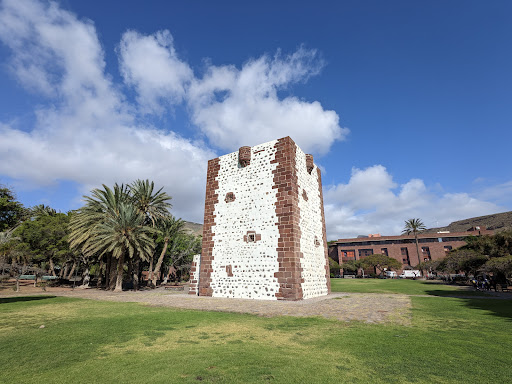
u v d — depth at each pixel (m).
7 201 43.81
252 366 6.00
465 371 5.74
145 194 37.69
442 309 14.12
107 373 5.66
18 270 32.88
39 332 9.45
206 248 23.50
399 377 5.44
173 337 8.67
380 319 11.58
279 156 21.56
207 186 25.16
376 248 87.06
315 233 23.83
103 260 38.34
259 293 19.86
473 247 43.97
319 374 5.56
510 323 10.61
